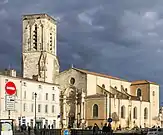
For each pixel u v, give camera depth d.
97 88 154.62
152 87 180.12
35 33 157.25
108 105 144.00
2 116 111.50
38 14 157.12
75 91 150.12
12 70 121.62
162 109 189.25
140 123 166.62
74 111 149.12
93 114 145.88
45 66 153.62
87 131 80.75
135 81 187.12
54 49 163.25
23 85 121.38
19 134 83.00
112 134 78.75
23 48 158.38
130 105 159.00
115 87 169.75
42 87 131.38
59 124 140.62
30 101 124.50
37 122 126.81
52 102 136.38
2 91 112.50
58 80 156.00
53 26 163.88
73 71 152.88
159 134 83.25
